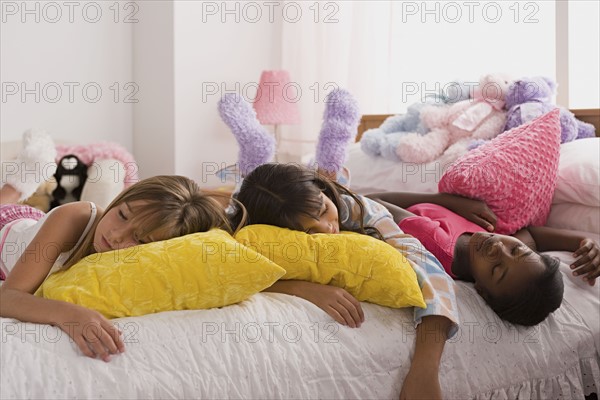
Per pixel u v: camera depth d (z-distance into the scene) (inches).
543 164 65.6
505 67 97.2
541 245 66.5
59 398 33.4
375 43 114.4
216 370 37.6
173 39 118.4
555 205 70.6
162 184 45.9
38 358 34.5
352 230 56.0
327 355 41.5
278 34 133.9
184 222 45.1
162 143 123.5
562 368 51.5
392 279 45.5
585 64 88.2
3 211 65.1
